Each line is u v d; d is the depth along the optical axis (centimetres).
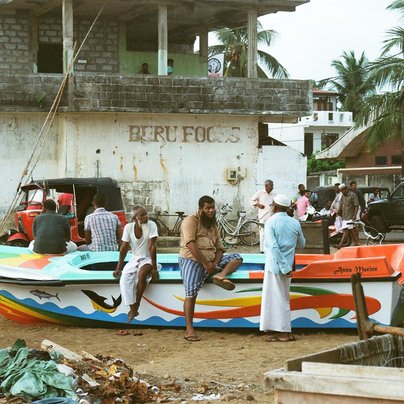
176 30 3241
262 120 2780
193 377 892
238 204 2720
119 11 2916
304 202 2611
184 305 1120
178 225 2617
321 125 7144
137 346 1072
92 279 1166
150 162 2664
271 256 1084
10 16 2933
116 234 1336
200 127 2698
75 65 3005
